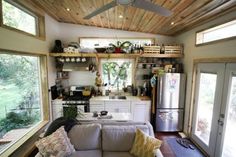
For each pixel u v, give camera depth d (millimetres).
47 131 2793
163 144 3818
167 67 4500
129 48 4617
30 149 3197
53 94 4543
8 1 2746
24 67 3377
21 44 2984
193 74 3930
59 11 3916
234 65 2602
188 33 4230
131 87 5223
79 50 4492
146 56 4621
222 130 2875
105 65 5215
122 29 5062
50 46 4383
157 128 4430
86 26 5082
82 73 5199
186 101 4305
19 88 3197
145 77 5105
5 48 2527
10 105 2908
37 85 3975
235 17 2594
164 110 4375
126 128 2803
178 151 3533
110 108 4566
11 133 2926
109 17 3936
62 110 4461
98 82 5016
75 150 2676
